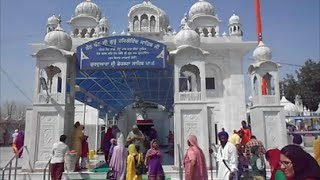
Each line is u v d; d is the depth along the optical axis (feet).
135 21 113.29
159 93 79.20
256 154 33.96
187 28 49.60
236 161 29.60
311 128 116.06
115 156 36.01
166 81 63.77
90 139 96.32
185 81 57.41
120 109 99.55
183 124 45.32
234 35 100.17
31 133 43.50
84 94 68.39
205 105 45.60
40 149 43.29
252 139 36.24
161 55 45.47
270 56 59.06
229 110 90.63
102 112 94.02
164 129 118.73
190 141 28.48
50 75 48.78
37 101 44.45
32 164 42.75
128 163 34.83
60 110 44.21
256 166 33.50
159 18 113.80
